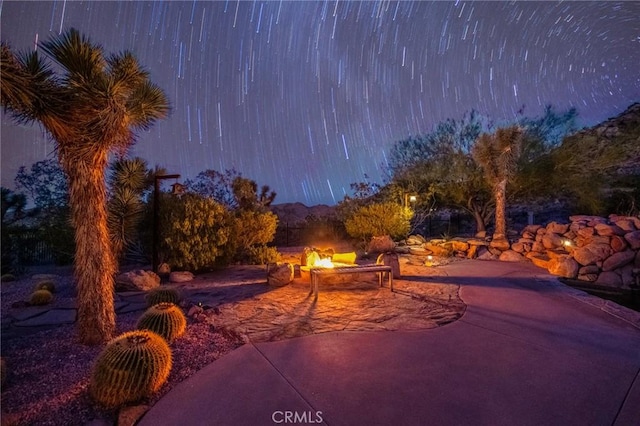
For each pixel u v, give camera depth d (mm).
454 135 18516
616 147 15992
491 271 10391
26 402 3189
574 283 9625
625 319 5637
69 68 4199
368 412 3043
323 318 5641
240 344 4586
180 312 4898
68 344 4574
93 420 2982
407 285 8281
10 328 5336
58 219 11961
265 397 3289
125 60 4527
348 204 19562
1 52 3479
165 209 10328
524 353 4266
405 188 19344
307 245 19047
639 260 9883
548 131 17344
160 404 3184
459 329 5133
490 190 17812
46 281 7836
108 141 4434
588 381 3570
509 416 2979
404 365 3932
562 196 18891
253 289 7938
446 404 3156
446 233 18734
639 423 2887
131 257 12000
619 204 17250
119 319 5777
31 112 3977
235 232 11055
